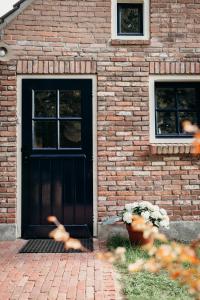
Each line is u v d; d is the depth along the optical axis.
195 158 6.26
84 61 6.24
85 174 6.23
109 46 6.28
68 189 6.22
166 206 6.20
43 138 6.25
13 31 6.21
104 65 6.25
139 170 6.20
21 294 3.70
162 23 6.36
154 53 6.31
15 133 6.14
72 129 6.28
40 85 6.23
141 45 6.31
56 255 5.11
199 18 6.39
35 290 3.80
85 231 6.16
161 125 6.45
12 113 6.16
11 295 3.67
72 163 6.23
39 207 6.18
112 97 6.24
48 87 6.25
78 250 5.36
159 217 5.30
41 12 6.25
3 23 6.15
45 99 6.29
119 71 6.27
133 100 6.25
